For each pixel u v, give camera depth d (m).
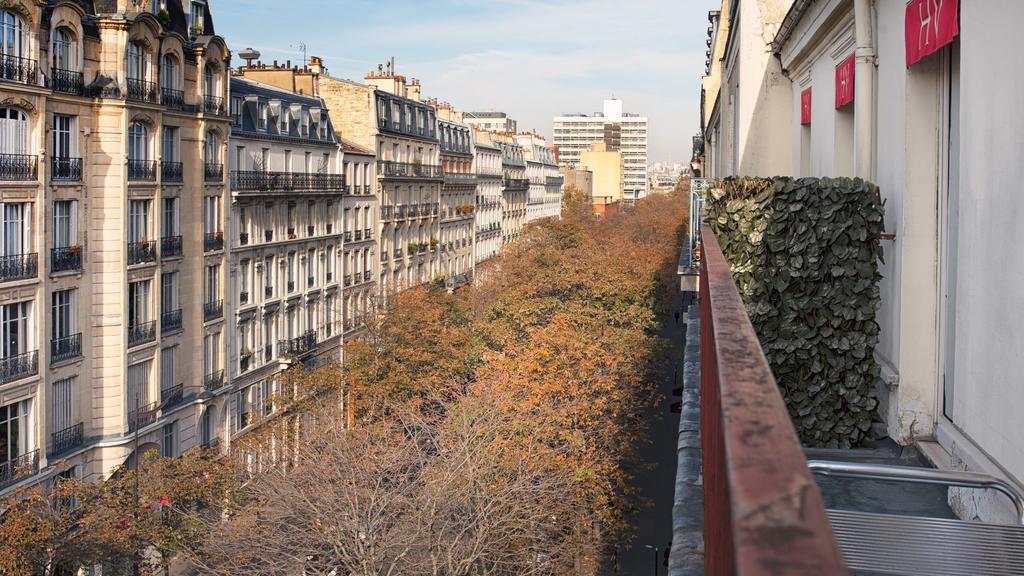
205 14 43.41
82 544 24.80
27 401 29.89
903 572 3.84
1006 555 3.82
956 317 7.32
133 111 34.50
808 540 1.08
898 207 8.64
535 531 24.55
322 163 55.75
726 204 8.96
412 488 24.05
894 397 8.54
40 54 30.22
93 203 33.50
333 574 23.53
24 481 28.77
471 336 49.12
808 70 17.05
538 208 141.88
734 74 26.09
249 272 46.12
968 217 6.85
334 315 57.31
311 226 53.84
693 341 14.96
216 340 42.78
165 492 27.19
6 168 28.83
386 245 68.50
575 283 52.69
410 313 47.69
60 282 31.64
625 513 33.81
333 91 65.50
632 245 79.31
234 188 44.59
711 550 3.57
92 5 34.16
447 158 88.81
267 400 41.31
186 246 39.94
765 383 1.95
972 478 4.08
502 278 67.06
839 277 8.68
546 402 30.70
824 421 8.71
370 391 41.31
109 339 33.94
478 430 26.05
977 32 6.40
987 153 6.30
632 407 38.81
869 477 4.14
